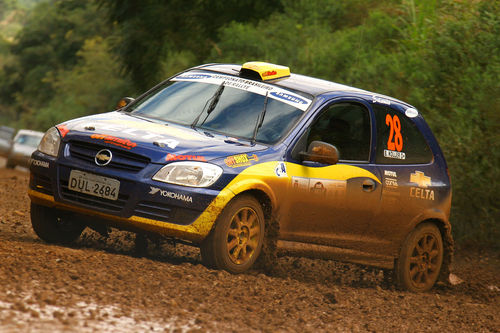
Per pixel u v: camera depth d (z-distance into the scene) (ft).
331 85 73.82
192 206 58.49
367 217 71.92
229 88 70.23
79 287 49.70
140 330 43.06
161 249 76.33
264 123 66.49
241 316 50.70
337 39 178.70
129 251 72.13
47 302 45.14
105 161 59.88
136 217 58.70
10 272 50.78
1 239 65.31
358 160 71.05
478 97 110.52
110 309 46.14
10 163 270.05
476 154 111.24
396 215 74.59
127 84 317.63
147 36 253.44
